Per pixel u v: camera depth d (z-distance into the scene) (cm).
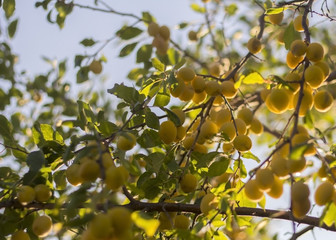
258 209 197
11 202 193
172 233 189
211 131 199
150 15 240
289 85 192
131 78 233
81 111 201
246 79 198
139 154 201
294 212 182
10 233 196
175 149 204
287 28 216
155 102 200
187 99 201
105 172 176
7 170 201
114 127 196
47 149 198
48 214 198
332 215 183
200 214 199
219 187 197
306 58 195
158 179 201
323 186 182
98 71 239
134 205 197
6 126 206
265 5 227
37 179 196
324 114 267
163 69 208
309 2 210
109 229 170
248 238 197
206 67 254
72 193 180
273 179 182
